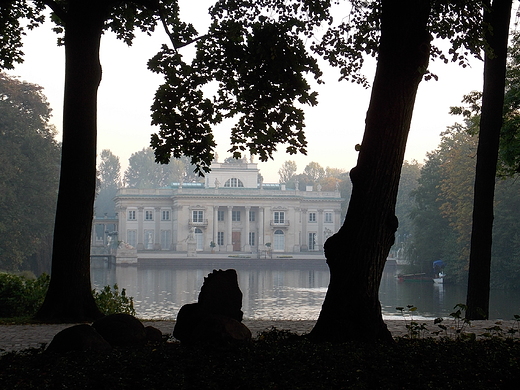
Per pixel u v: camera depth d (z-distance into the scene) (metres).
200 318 10.33
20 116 71.12
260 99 18.94
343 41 18.00
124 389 7.64
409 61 11.03
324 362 8.73
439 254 86.19
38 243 70.62
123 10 20.16
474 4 14.46
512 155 27.27
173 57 19.23
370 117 11.23
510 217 65.81
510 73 27.59
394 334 15.00
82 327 9.92
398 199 128.12
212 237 130.62
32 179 68.75
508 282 66.88
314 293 57.31
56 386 7.70
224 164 137.50
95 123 17.53
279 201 133.88
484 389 7.64
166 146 19.48
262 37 18.20
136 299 50.47
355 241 11.12
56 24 21.06
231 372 8.09
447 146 88.56
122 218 131.12
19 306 19.06
